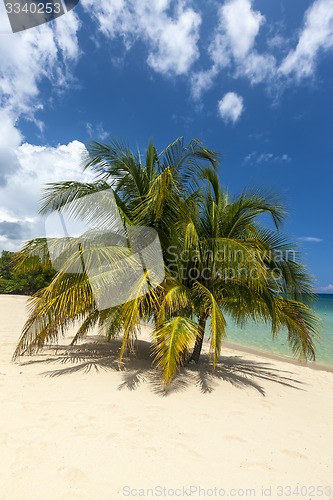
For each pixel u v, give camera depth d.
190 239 5.21
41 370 5.13
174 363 4.34
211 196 6.25
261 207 5.92
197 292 5.61
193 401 4.26
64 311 4.89
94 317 6.43
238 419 3.82
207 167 6.41
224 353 9.45
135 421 3.51
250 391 5.00
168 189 5.46
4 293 33.19
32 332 5.23
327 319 22.98
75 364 5.58
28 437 2.98
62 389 4.33
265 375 6.36
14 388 4.24
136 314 4.64
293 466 2.90
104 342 7.84
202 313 5.74
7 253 34.31
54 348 6.89
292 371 7.21
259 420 3.87
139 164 6.25
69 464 2.60
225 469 2.74
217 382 5.22
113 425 3.37
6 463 2.55
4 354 6.17
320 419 4.13
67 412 3.61
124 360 6.03
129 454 2.83
